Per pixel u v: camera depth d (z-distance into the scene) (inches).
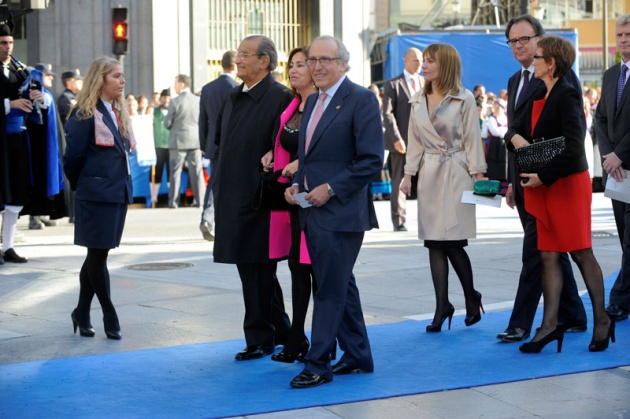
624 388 233.3
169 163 743.1
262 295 263.7
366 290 363.3
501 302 338.0
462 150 292.7
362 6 930.7
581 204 265.4
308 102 242.1
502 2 1193.4
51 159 391.2
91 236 282.8
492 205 286.0
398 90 534.0
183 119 725.3
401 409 217.3
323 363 236.7
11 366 257.4
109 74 284.2
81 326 292.5
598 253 447.2
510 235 522.9
